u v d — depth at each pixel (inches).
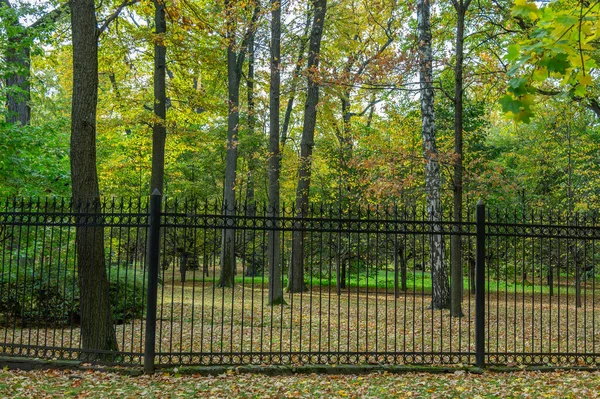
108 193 1048.2
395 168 629.0
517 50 136.5
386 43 839.7
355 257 881.5
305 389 269.3
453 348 398.0
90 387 270.2
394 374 302.0
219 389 267.7
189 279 1152.8
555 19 129.3
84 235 319.0
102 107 819.4
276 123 736.3
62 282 450.6
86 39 329.7
